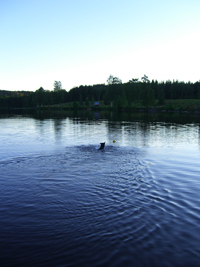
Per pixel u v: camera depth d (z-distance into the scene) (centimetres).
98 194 716
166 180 856
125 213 592
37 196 705
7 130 2523
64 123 3525
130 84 11519
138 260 421
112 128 2767
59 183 816
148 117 5128
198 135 2156
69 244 469
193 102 10462
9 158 1193
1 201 672
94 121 3956
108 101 11519
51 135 2119
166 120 4212
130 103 10725
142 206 633
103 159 1170
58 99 14512
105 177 880
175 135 2153
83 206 634
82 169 988
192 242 474
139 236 494
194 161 1155
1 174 926
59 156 1237
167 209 616
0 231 516
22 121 3969
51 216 581
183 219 563
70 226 534
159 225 535
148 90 9688
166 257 430
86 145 1584
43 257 433
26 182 830
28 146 1543
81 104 12800
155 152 1373
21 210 615
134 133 2281
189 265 409
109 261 420
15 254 441
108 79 11688
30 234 504
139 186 787
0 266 410
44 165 1055
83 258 429
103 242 474
